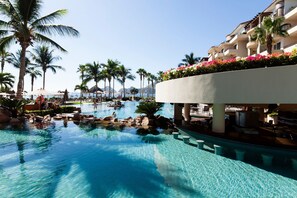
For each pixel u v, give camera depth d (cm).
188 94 964
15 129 1309
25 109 1898
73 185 548
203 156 793
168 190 522
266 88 717
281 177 600
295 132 886
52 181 573
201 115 1845
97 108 3108
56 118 1741
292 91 667
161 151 861
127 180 581
